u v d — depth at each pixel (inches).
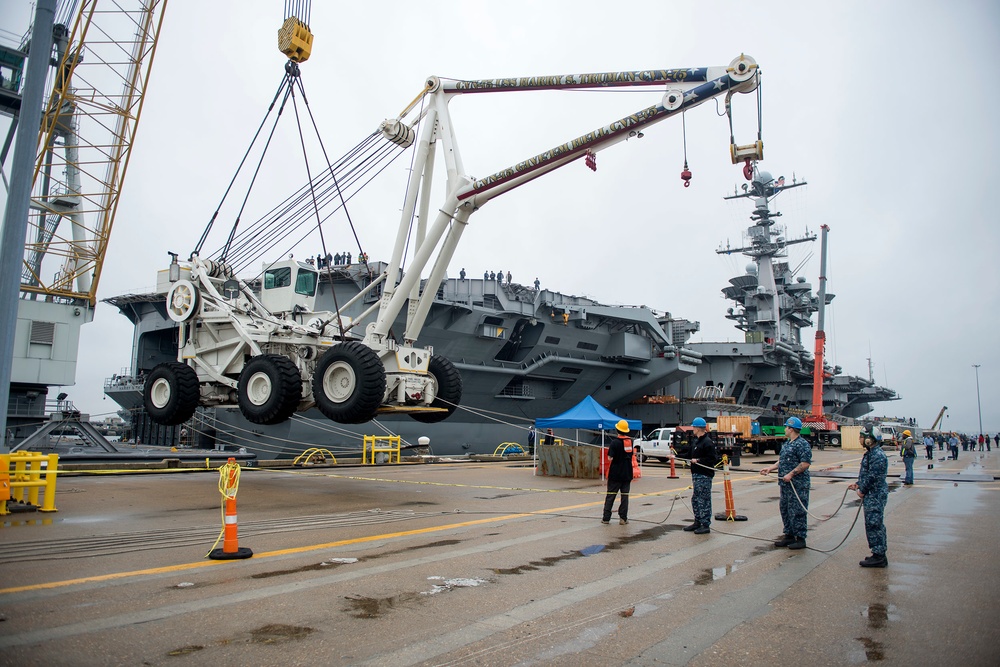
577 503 545.0
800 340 2807.6
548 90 596.7
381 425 1185.4
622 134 551.5
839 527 433.7
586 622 218.7
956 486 767.1
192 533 362.9
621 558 322.3
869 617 228.7
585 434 1632.6
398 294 605.6
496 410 1462.8
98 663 173.5
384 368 535.5
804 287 2554.1
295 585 256.4
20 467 432.8
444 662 180.4
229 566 285.4
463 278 1248.2
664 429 1269.7
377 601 237.5
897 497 636.7
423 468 977.5
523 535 382.6
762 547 358.0
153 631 199.9
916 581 282.0
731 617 226.7
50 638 191.6
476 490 634.2
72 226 1222.3
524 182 593.9
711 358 2016.5
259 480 705.0
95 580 257.3
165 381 591.8
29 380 1087.0
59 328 1125.1
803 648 196.5
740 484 763.4
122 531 365.1
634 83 551.2
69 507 456.8
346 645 191.9
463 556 318.7
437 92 639.8
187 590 245.8
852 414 4025.6
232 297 619.2
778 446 1649.9
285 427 1137.4
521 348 1429.6
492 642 197.6
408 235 647.1
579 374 1566.2
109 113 1195.9
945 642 203.0
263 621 211.8
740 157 516.4
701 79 525.0
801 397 2856.8
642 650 192.9
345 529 388.5
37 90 466.3
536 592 254.8
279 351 573.6
